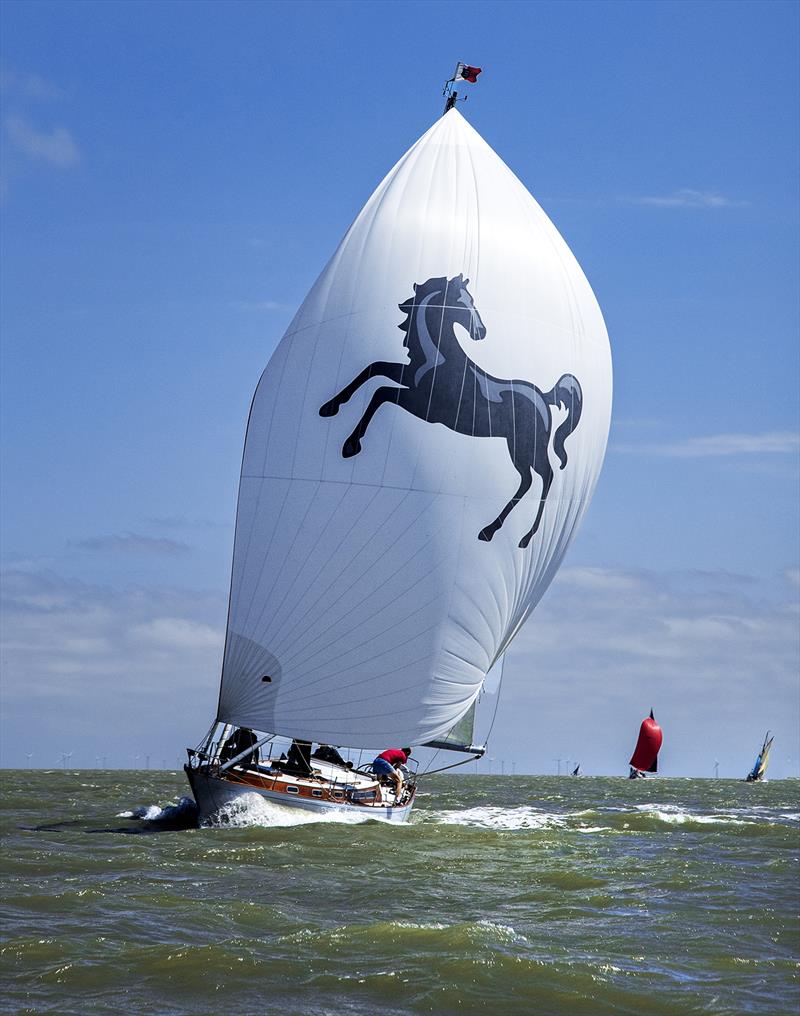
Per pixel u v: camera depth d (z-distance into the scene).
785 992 24.59
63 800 72.94
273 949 26.95
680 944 28.94
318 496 49.28
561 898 35.09
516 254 52.78
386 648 49.78
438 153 53.66
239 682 49.53
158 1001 23.09
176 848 43.00
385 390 49.81
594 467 56.25
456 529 50.34
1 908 30.98
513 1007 23.30
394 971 25.31
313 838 45.97
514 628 55.00
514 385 51.72
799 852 48.44
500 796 97.19
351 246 51.66
